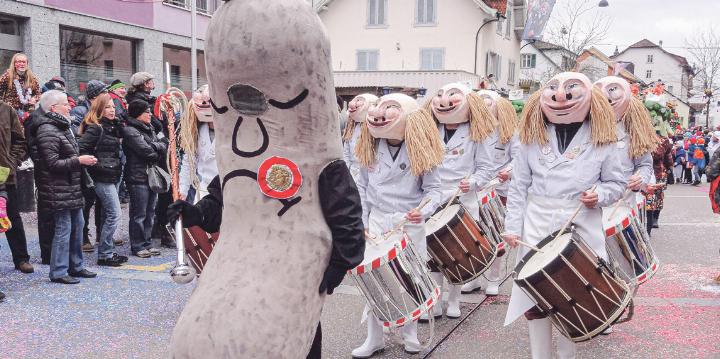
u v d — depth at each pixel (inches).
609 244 183.3
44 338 186.2
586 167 154.9
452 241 193.2
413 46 1216.8
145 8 652.1
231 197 97.8
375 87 1060.5
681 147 776.3
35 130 241.8
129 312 210.8
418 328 207.2
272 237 95.8
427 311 169.6
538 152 160.2
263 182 95.3
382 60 1232.8
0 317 202.8
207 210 108.7
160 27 676.1
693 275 279.9
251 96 94.2
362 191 189.3
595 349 188.1
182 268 98.3
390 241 169.2
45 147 230.5
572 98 151.3
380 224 181.0
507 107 254.2
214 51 94.2
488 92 253.9
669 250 339.9
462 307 231.3
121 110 323.3
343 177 99.1
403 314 163.9
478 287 255.3
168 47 701.3
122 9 621.9
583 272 138.9
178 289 237.9
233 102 95.3
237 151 96.3
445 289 257.8
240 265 95.2
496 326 209.3
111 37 623.2
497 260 243.3
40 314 206.8
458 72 1026.7
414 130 174.4
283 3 92.7
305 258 96.0
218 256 97.8
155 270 265.9
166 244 314.2
